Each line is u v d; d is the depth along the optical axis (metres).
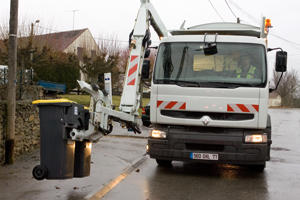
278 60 8.76
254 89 8.03
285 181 8.27
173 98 8.30
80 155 6.67
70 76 31.88
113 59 31.91
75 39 42.12
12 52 8.59
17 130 9.45
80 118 6.41
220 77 8.24
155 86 8.42
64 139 6.13
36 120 10.82
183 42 8.60
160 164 9.63
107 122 7.34
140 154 11.11
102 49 37.53
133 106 8.95
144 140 14.34
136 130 9.01
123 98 9.02
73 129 6.10
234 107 8.05
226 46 8.45
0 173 7.74
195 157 8.18
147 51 9.67
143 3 9.71
